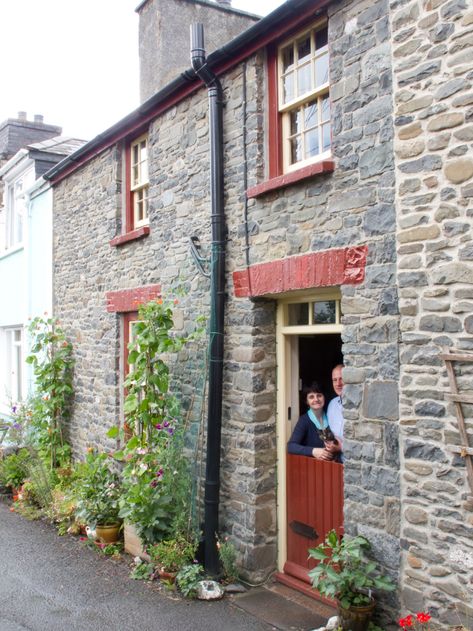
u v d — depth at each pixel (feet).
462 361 12.58
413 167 13.52
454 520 12.64
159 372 20.70
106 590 17.61
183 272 21.62
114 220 26.81
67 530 22.99
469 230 12.54
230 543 18.49
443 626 12.72
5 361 41.55
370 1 14.79
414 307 13.47
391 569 13.82
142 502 19.35
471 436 12.42
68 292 31.55
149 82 28.63
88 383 29.04
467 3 12.62
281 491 18.30
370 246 14.60
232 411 18.94
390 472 13.93
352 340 14.94
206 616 15.93
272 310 18.61
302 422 18.26
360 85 14.96
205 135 20.75
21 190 39.63
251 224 18.34
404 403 13.65
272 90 18.35
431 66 13.21
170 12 28.12
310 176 16.05
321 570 14.19
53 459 30.19
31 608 16.42
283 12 16.53
